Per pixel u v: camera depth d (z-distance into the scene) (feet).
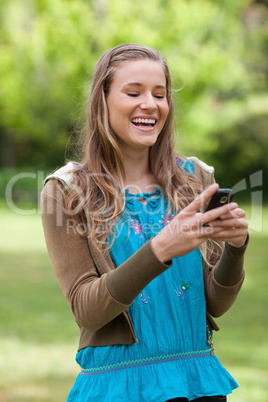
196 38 97.14
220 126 124.57
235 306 37.42
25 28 106.22
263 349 27.45
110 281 8.71
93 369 9.55
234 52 117.19
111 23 93.56
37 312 36.11
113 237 9.62
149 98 9.80
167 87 10.55
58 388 22.66
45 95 104.68
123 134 9.98
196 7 95.45
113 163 10.10
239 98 128.36
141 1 94.17
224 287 9.92
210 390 9.53
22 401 20.89
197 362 9.75
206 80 97.45
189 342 9.75
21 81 103.19
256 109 129.80
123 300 8.64
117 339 9.42
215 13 101.96
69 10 93.71
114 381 9.33
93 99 10.16
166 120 10.48
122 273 8.61
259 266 53.16
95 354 9.51
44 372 24.68
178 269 9.90
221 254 10.41
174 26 94.12
